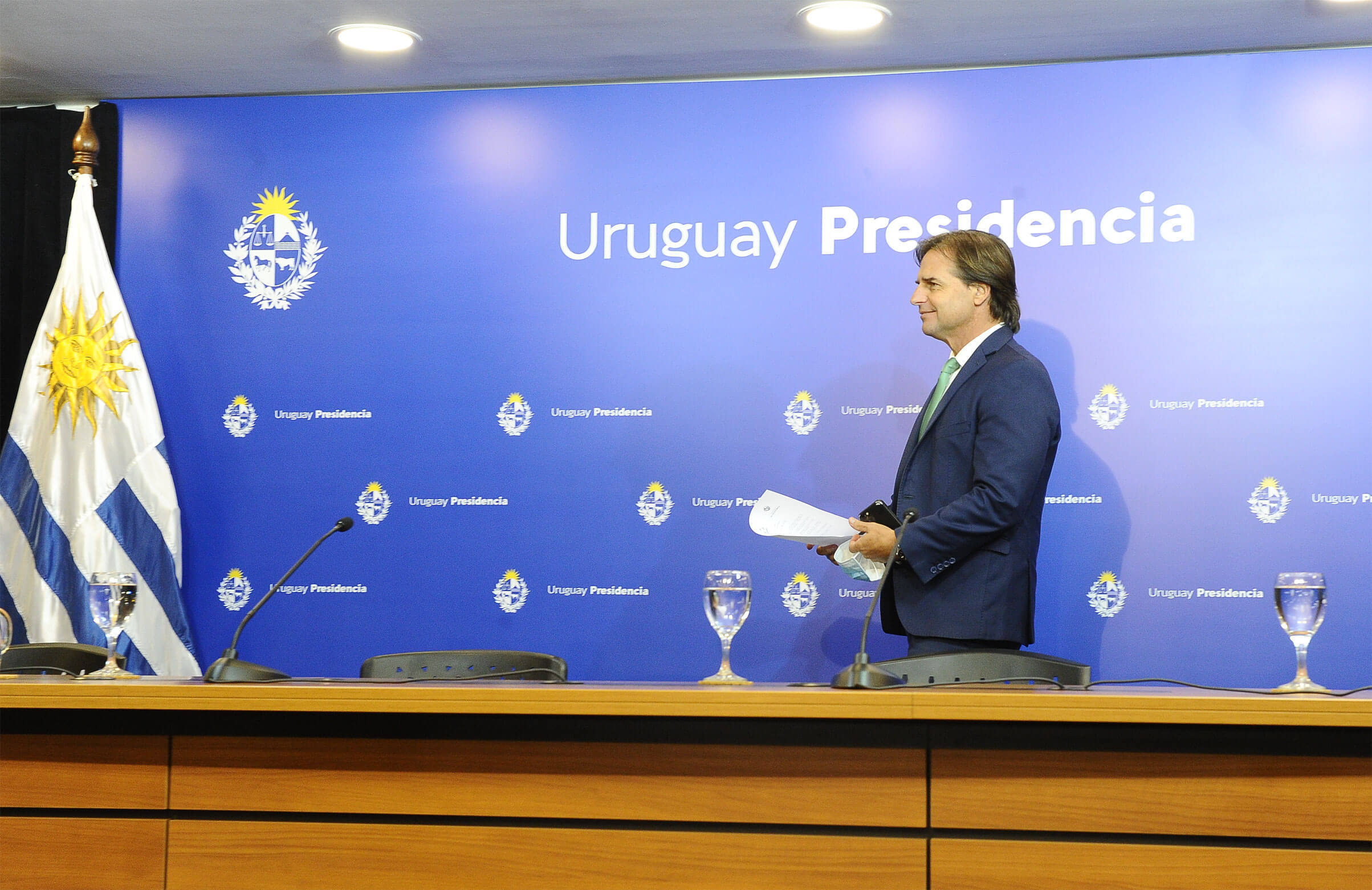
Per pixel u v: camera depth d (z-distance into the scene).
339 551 3.88
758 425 3.78
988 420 2.66
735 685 1.88
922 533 2.46
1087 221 3.67
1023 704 1.52
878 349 3.74
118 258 4.03
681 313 3.84
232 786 1.69
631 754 1.63
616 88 3.92
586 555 3.80
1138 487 3.58
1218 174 3.62
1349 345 3.52
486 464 3.87
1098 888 1.52
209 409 3.95
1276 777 1.50
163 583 3.82
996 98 3.75
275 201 4.00
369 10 3.46
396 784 1.66
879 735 1.58
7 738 1.74
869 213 3.78
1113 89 3.69
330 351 3.94
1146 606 3.54
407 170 3.98
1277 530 3.51
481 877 1.63
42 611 3.77
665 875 1.60
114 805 1.71
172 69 3.86
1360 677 3.43
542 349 3.88
